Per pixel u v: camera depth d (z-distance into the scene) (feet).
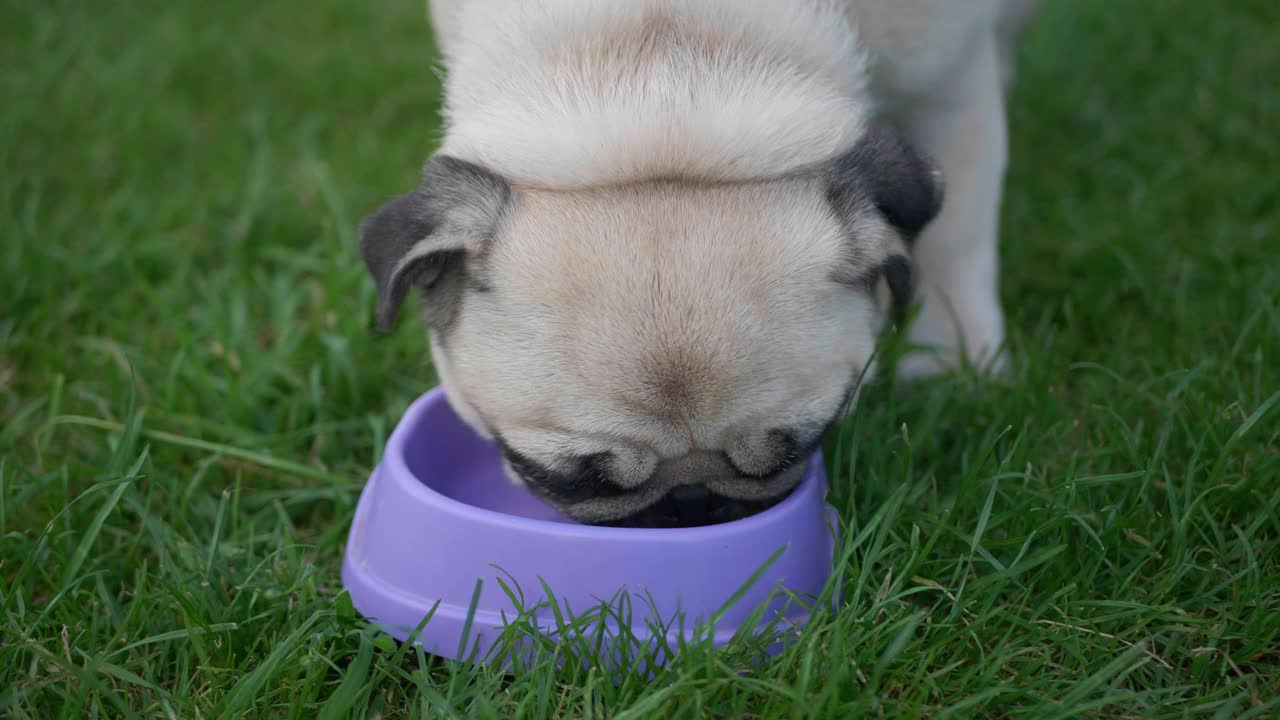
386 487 2.53
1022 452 2.68
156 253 3.38
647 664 2.38
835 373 2.44
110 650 2.47
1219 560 2.51
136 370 3.02
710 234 2.38
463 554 2.45
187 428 2.90
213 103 4.20
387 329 2.46
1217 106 3.73
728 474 2.43
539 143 2.43
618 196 2.41
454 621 2.44
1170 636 2.46
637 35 2.51
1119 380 2.79
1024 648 2.41
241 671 2.44
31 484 2.73
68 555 2.62
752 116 2.44
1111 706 2.38
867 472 2.67
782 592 2.41
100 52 4.48
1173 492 2.54
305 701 2.39
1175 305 3.06
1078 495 2.61
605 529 2.41
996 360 2.94
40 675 2.46
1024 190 3.54
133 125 3.91
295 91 4.23
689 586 2.42
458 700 2.36
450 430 2.77
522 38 2.55
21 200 3.56
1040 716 2.32
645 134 2.41
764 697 2.35
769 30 2.54
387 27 4.75
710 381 2.36
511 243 2.41
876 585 2.49
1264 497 2.56
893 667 2.39
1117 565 2.53
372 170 3.65
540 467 2.42
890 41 2.75
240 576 2.60
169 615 2.52
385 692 2.43
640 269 2.36
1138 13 4.37
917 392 2.89
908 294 2.52
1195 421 2.70
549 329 2.39
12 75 4.22
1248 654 2.42
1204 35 4.20
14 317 3.17
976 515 2.62
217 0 4.96
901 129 2.90
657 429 2.38
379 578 2.50
